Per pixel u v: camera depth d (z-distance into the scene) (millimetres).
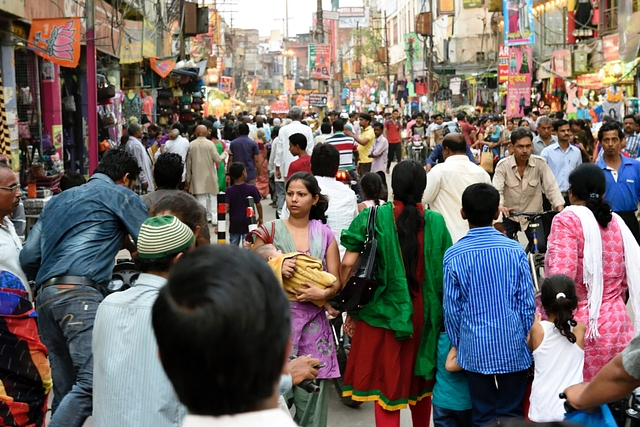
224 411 1694
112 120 19531
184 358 1695
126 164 5438
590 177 5352
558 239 5363
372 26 81812
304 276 5219
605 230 5387
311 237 5625
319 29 44562
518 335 4852
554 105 31781
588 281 5305
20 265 5207
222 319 1687
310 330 5320
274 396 1745
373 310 5387
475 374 4926
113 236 5160
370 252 5305
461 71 43188
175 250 3580
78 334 4777
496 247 4938
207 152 14875
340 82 100312
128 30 21688
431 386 5570
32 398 4836
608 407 3977
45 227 5113
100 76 19859
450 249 5059
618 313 5336
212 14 56281
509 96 27484
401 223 5367
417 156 28641
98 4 19938
